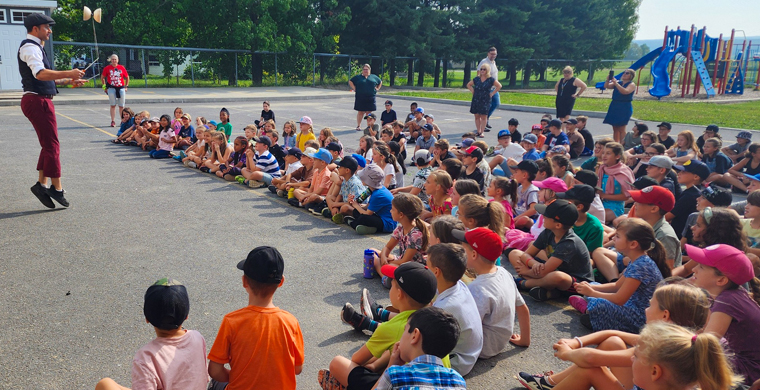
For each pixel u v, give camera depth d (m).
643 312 4.25
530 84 48.03
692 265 5.02
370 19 38.72
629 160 10.05
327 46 37.72
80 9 31.70
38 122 7.23
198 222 7.46
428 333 2.54
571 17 46.47
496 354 4.21
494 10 41.28
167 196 8.81
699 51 32.94
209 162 10.66
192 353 2.89
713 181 9.64
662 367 2.44
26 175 9.67
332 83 38.44
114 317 4.60
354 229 7.45
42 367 3.82
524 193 7.16
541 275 5.26
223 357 2.99
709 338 2.37
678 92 35.66
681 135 9.88
